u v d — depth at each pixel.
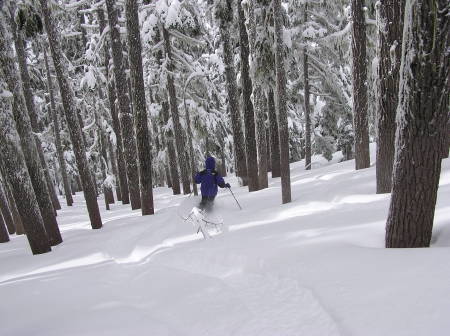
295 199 10.21
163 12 17.78
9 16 11.81
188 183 20.70
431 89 4.12
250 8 13.56
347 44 16.28
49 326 4.37
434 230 5.05
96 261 7.88
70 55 24.92
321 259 4.71
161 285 5.40
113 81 21.86
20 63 19.78
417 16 4.03
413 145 4.39
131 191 17.00
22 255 9.83
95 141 25.03
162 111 23.62
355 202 8.18
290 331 3.41
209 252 6.27
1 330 4.49
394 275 3.74
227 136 30.86
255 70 14.42
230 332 3.69
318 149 24.00
